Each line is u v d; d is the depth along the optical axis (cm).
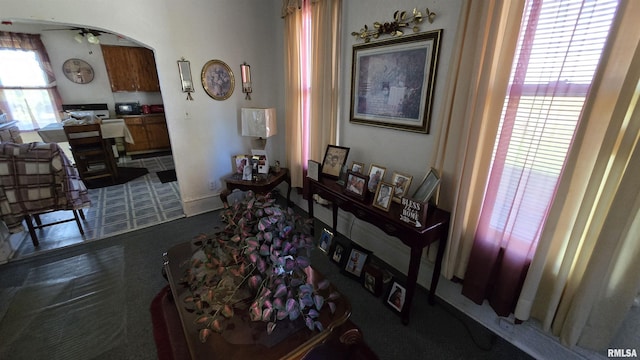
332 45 231
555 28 117
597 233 113
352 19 216
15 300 191
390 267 230
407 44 179
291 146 313
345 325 131
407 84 186
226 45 298
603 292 113
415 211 156
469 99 144
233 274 126
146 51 589
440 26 162
